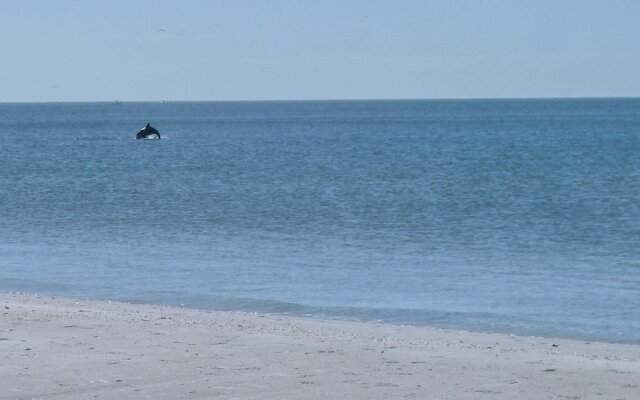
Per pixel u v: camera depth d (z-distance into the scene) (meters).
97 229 62.00
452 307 36.09
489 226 62.72
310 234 58.97
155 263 47.56
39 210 73.75
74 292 39.81
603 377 23.00
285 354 25.28
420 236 57.91
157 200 80.81
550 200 79.31
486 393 21.28
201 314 33.53
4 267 46.50
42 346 25.80
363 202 78.31
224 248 52.97
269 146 181.12
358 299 37.81
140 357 24.58
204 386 21.64
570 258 48.94
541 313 34.78
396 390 21.45
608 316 34.16
